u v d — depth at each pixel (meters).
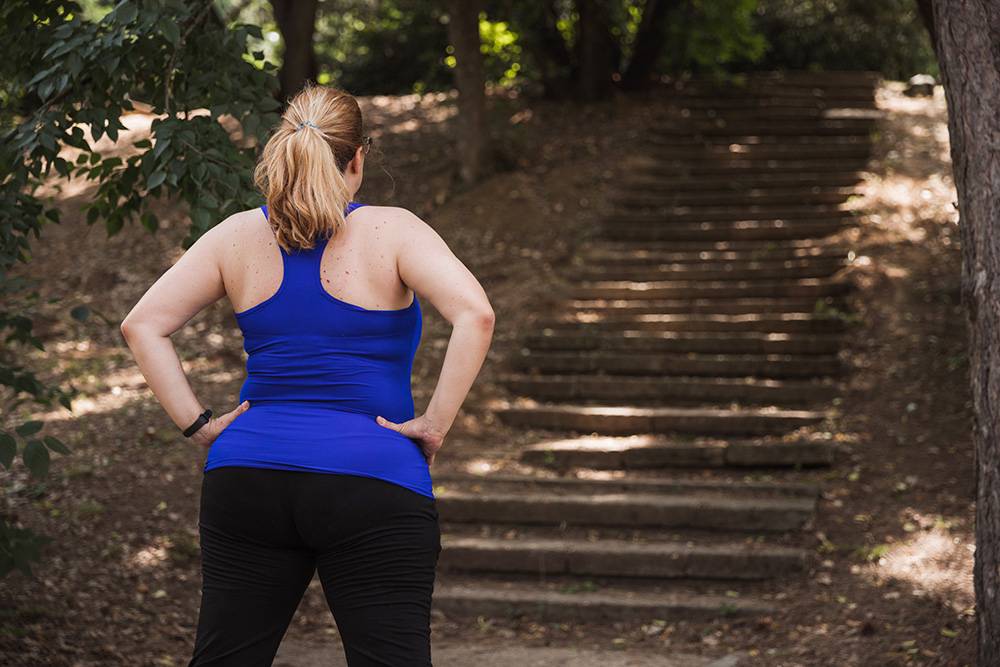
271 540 2.26
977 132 3.59
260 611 2.27
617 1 14.28
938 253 9.63
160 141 3.69
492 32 14.27
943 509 6.39
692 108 13.78
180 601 5.59
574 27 14.92
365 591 2.24
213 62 3.97
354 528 2.22
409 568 2.25
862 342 8.64
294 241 2.32
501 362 8.93
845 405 7.92
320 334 2.31
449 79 16.83
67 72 3.74
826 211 10.68
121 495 6.52
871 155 11.98
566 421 8.05
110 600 5.43
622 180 11.88
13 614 4.99
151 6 3.70
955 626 5.02
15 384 4.28
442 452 7.60
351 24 18.33
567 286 9.95
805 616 5.52
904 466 6.97
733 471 7.25
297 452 2.23
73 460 6.86
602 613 5.77
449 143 13.25
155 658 4.86
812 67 16.48
